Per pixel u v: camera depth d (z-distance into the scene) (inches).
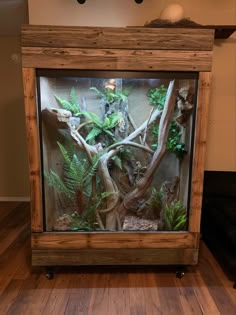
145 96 73.7
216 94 104.3
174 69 68.4
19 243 99.3
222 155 109.0
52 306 66.2
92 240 75.0
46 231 74.9
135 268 83.0
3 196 149.6
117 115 74.5
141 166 77.2
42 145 71.7
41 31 64.9
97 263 76.3
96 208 77.4
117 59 67.4
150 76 69.2
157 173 77.7
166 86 72.2
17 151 145.5
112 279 77.7
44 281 76.3
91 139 74.7
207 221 95.0
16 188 149.1
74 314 63.6
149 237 75.5
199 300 68.9
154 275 79.9
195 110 70.7
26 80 66.7
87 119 73.8
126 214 78.3
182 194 77.4
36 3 93.7
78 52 66.5
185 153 75.4
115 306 66.4
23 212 132.4
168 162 77.2
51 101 71.6
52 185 75.2
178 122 74.6
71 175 75.2
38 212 73.0
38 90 68.4
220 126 106.7
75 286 74.2
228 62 102.2
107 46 66.6
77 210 77.4
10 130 143.7
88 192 76.6
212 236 90.6
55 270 81.4
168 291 72.6
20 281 76.2
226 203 88.0
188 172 75.0
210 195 97.2
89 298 69.3
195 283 76.1
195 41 67.2
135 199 77.9
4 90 140.4
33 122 68.6
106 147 75.3
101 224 77.5
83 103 73.1
